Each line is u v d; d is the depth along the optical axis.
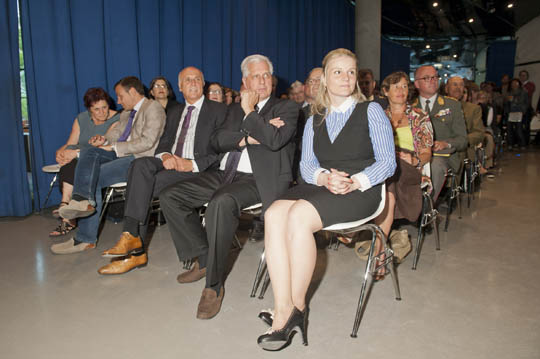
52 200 3.82
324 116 1.90
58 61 3.63
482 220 3.47
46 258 2.67
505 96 9.01
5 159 3.48
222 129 2.51
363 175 1.72
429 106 3.33
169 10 4.35
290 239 1.62
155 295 2.15
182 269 2.49
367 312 1.94
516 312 1.91
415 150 2.70
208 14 4.77
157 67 4.29
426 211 2.59
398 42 11.95
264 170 2.15
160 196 2.25
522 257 2.62
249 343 1.71
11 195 3.54
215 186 2.40
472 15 10.16
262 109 2.34
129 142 2.88
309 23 6.79
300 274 1.62
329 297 2.10
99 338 1.76
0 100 3.38
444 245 2.86
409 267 2.47
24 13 3.40
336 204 1.68
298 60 6.65
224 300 2.08
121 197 3.01
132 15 4.01
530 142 9.74
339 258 2.62
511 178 5.43
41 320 1.91
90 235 2.81
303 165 1.94
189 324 1.86
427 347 1.65
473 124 3.93
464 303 2.01
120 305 2.05
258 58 2.35
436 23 10.70
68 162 3.10
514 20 11.07
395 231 2.56
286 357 1.61
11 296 2.14
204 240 2.31
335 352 1.63
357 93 1.91
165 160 2.53
